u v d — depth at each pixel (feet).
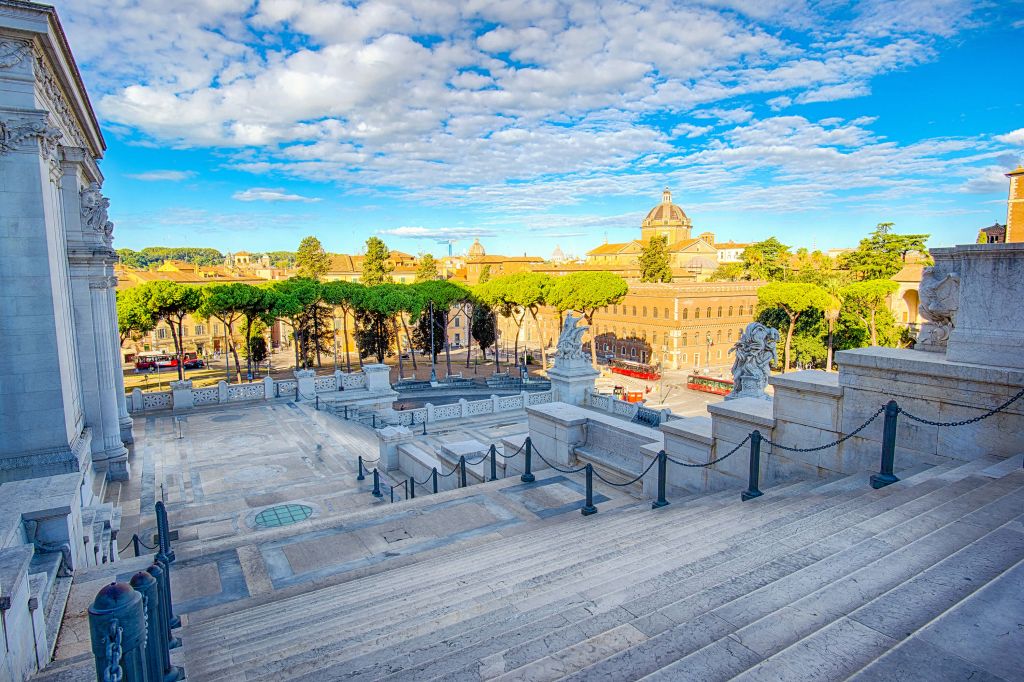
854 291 179.42
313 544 36.27
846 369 28.58
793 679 10.37
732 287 233.35
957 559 14.75
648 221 458.09
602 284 191.83
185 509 56.29
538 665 12.64
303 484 63.93
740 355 42.06
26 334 43.83
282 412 95.14
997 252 23.97
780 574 16.24
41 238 43.83
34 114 42.75
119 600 11.12
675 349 221.46
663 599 15.89
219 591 31.14
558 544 27.63
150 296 147.13
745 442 31.86
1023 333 23.54
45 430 44.73
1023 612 11.87
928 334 28.25
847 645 11.36
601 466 45.91
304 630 19.42
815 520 21.42
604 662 12.21
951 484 21.47
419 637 16.21
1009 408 23.41
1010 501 18.80
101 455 61.00
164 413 93.56
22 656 18.19
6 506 27.99
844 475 28.99
